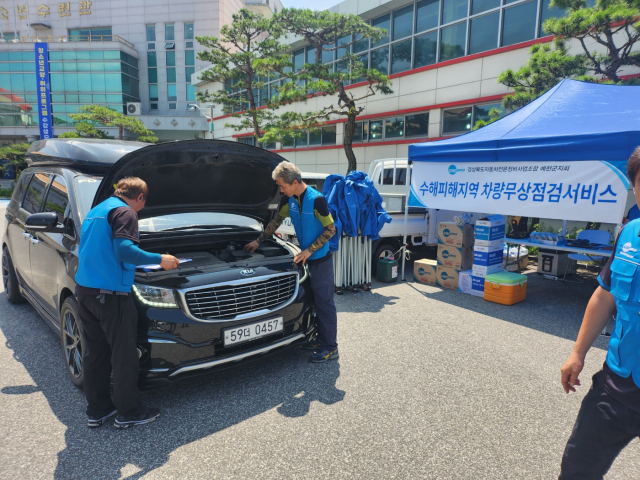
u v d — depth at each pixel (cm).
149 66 4244
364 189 564
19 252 423
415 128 1469
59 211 337
